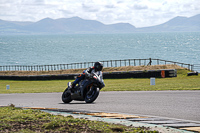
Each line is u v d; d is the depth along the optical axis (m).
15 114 12.23
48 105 18.64
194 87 27.78
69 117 11.98
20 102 21.48
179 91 24.09
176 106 15.54
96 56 194.75
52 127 9.64
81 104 18.23
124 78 53.34
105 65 134.88
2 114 12.29
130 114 13.52
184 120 11.66
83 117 12.57
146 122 11.24
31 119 11.10
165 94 21.94
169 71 49.97
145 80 46.59
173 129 9.83
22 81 62.88
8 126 9.71
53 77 60.62
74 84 18.75
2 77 68.75
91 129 9.38
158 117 12.48
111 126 9.94
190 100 17.75
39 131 9.16
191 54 186.38
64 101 19.80
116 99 20.08
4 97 27.62
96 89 18.17
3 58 197.50
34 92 33.28
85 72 18.14
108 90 29.25
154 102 17.48
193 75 49.84
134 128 9.74
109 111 14.66
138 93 24.03
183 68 56.06
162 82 38.31
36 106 18.25
